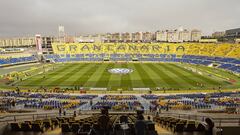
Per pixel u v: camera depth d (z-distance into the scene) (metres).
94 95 61.62
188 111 41.09
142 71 97.31
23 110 42.41
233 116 32.31
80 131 13.40
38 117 32.22
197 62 122.62
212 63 113.94
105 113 12.73
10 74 92.12
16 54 139.88
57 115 36.22
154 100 53.69
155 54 147.12
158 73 92.19
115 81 78.00
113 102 51.16
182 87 69.19
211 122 9.98
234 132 14.05
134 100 54.62
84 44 158.75
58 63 128.00
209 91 64.81
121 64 121.06
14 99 54.25
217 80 78.44
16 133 17.03
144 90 66.44
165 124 23.06
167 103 48.28
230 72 94.06
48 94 61.94
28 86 72.38
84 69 103.69
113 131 12.69
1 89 69.00
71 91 65.62
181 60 132.00
